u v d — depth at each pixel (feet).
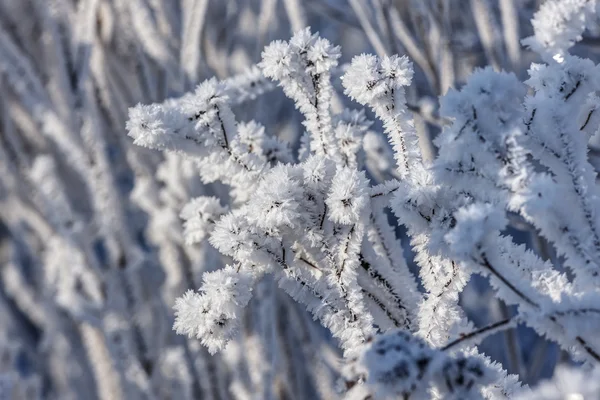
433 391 2.42
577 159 2.41
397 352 2.30
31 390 3.77
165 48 3.76
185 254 3.79
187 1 3.60
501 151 2.34
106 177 3.90
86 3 3.75
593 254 2.39
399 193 2.43
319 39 2.52
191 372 3.94
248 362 3.63
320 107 2.55
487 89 2.33
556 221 2.39
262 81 2.72
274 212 2.44
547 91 2.44
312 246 2.49
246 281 2.43
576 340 2.32
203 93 2.53
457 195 2.41
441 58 3.34
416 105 3.13
